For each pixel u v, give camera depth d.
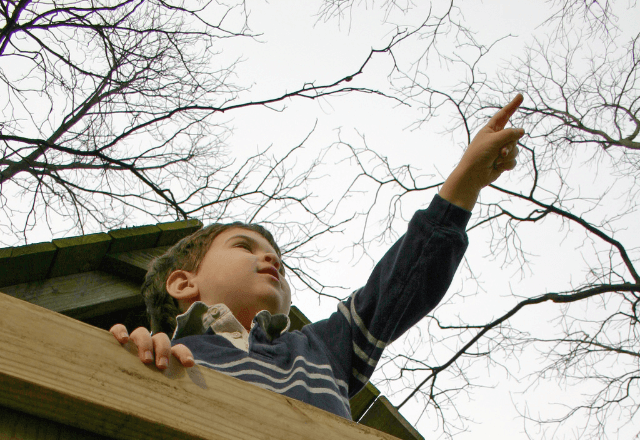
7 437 1.12
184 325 2.13
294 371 1.96
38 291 3.13
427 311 2.24
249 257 2.34
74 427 1.19
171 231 3.42
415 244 2.23
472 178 2.25
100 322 3.39
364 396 3.51
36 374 1.13
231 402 1.29
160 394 1.23
